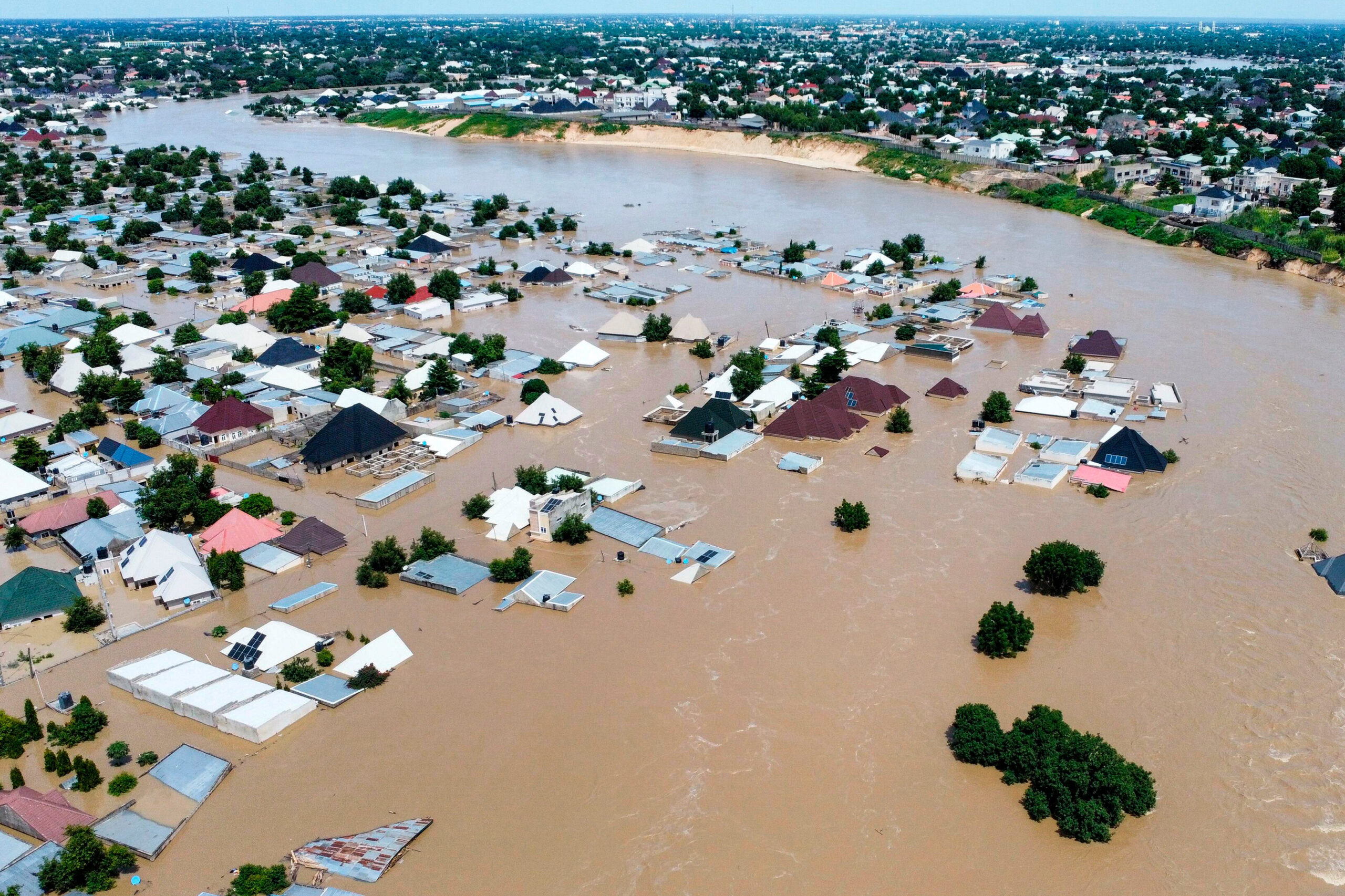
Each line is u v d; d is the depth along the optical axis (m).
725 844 59.31
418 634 81.12
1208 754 65.94
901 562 89.62
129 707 73.38
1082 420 121.75
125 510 101.44
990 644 75.56
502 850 59.19
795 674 74.44
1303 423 118.56
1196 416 121.12
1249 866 57.50
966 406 127.31
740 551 92.12
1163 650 76.56
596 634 80.06
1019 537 93.81
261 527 97.06
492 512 99.19
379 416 118.12
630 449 116.88
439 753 67.38
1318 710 69.81
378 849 58.47
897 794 62.97
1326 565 86.44
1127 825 60.66
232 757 67.69
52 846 58.75
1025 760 63.16
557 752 67.06
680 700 71.88
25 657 78.94
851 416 121.69
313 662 77.69
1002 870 57.28
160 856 59.44
